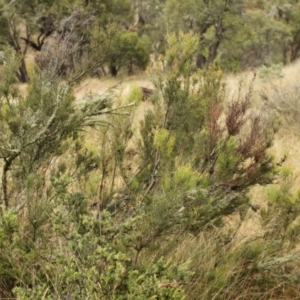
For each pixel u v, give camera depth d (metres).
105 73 28.25
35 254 2.29
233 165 2.79
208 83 3.41
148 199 2.57
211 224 2.96
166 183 2.25
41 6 22.67
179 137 3.07
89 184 2.75
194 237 2.97
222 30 25.05
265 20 26.50
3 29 23.05
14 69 2.86
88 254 2.00
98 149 3.12
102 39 3.08
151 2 32.06
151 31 30.38
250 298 2.81
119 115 3.02
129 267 2.13
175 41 3.15
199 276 2.70
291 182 3.23
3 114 2.83
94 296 1.87
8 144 2.70
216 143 2.98
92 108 2.89
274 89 8.03
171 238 2.88
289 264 3.06
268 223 3.17
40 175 2.79
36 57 3.10
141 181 2.94
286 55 31.70
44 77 2.91
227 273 2.75
